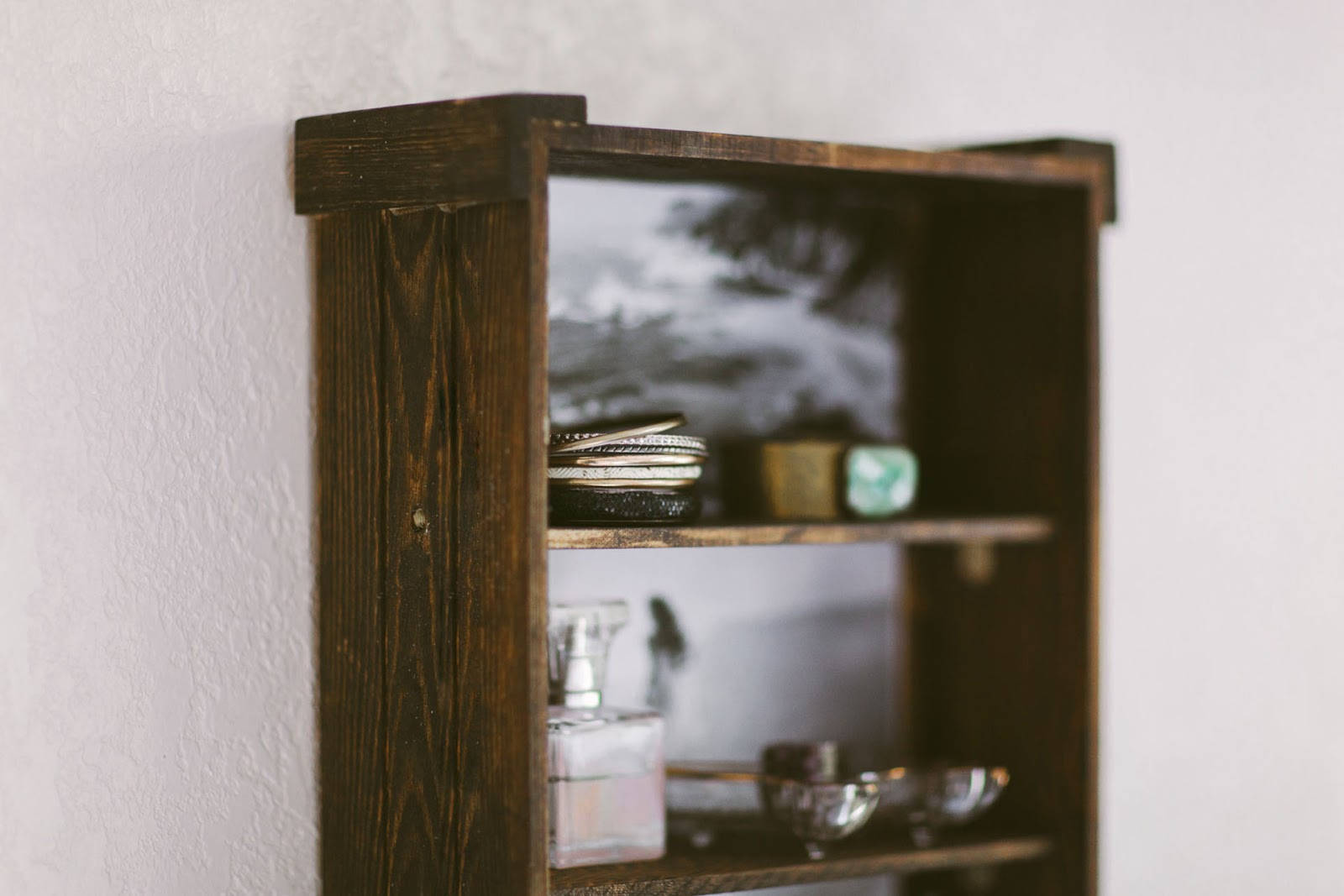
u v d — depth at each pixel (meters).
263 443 1.14
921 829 1.21
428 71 1.20
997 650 1.31
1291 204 1.62
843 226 1.35
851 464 1.18
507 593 0.97
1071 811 1.23
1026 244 1.28
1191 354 1.57
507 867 0.97
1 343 1.07
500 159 0.95
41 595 1.08
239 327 1.13
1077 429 1.23
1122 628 1.54
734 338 1.30
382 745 1.08
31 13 1.08
